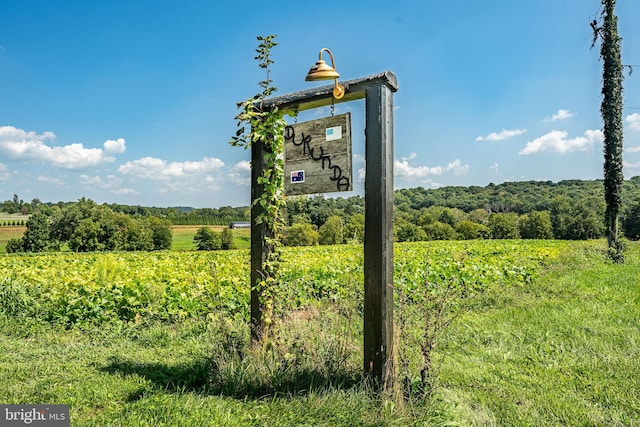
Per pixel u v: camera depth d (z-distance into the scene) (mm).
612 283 10172
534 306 7844
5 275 11672
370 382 3527
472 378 4418
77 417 3340
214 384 3885
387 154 3537
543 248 24906
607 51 17156
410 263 13305
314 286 9891
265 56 4375
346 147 3840
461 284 10781
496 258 17109
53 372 4465
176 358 5133
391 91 3658
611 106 17141
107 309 7414
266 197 4273
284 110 4266
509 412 3650
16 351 5422
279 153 4309
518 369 4691
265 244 4344
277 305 4371
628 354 5066
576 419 3529
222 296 8148
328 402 3361
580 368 4656
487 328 6320
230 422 3145
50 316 7270
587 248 20250
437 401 3535
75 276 10914
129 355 5273
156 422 3158
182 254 36938
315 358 3855
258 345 4176
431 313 4492
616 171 17141
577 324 6371
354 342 4242
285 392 3654
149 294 7910
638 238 53938
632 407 3719
